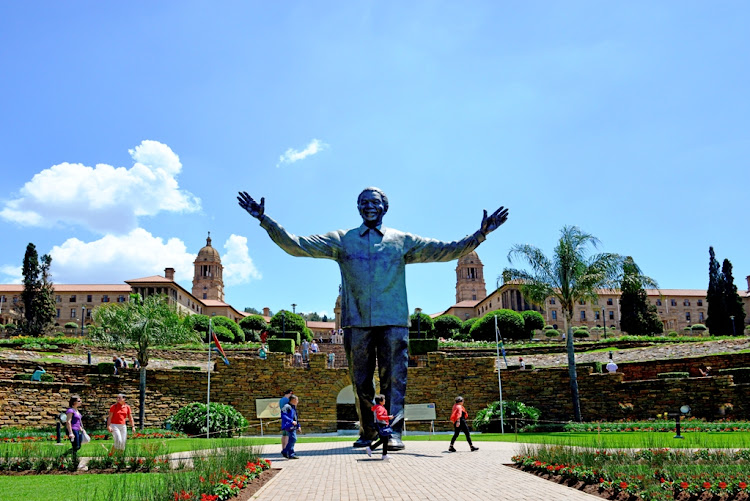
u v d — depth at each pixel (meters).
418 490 9.62
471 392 33.97
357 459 14.11
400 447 15.48
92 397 28.89
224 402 33.22
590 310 109.19
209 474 9.41
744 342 34.59
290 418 14.82
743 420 25.34
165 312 30.19
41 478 11.40
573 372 28.31
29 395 26.80
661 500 8.79
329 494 9.32
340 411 39.97
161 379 31.83
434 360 34.62
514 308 102.88
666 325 114.69
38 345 39.59
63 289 100.94
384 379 15.67
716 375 28.86
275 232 14.84
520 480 10.79
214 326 56.88
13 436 21.33
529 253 28.94
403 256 15.83
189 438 25.05
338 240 15.77
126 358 40.59
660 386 28.59
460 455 15.34
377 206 15.74
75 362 36.78
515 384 33.34
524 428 27.30
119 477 11.41
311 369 34.62
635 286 28.42
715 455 11.89
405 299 15.75
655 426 23.47
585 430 24.70
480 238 15.68
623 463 11.21
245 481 10.26
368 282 15.45
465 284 132.12
